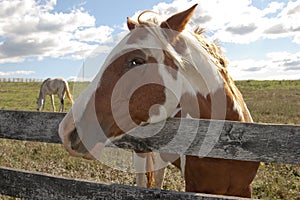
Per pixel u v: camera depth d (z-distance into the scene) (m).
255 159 1.67
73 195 1.96
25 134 2.26
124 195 1.80
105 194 1.86
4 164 5.42
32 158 5.99
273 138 1.63
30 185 2.12
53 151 6.37
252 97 21.73
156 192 1.72
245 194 2.40
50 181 2.04
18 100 24.34
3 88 37.03
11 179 2.20
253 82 34.25
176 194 1.68
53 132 2.16
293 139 1.59
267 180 4.52
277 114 12.94
